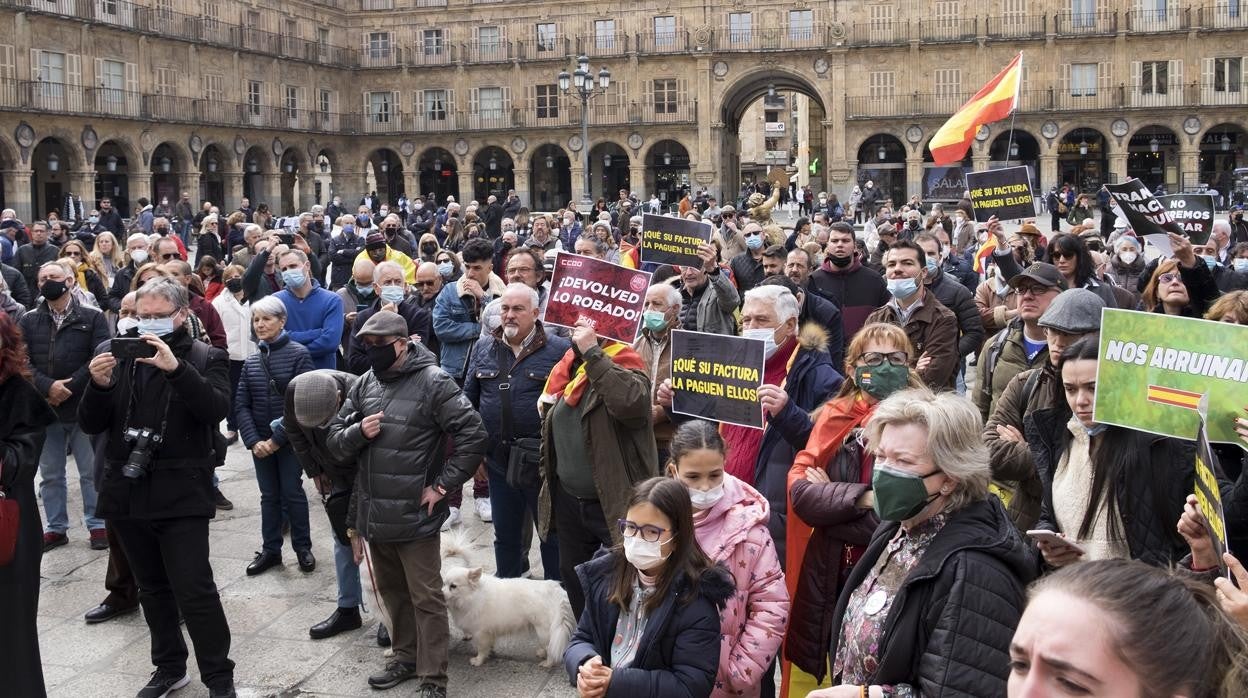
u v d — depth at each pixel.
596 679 3.95
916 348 7.59
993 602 3.31
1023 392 5.31
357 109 60.16
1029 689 2.12
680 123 55.56
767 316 5.92
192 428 6.14
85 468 9.08
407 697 6.29
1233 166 52.41
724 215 18.97
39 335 9.08
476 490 9.76
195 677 6.66
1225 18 49.78
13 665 5.41
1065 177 54.28
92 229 24.70
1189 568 3.73
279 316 8.49
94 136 44.78
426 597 6.21
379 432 6.23
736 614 4.44
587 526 6.25
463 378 9.52
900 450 3.56
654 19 55.62
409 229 27.05
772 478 5.63
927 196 52.44
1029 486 4.55
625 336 6.40
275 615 7.61
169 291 6.16
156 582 6.36
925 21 52.47
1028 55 51.75
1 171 42.53
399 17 59.12
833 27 53.25
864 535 4.52
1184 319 4.01
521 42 57.34
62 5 43.25
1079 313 4.81
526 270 8.41
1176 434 3.99
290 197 60.19
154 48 47.91
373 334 6.22
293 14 55.97
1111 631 2.06
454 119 58.75
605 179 60.22
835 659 3.84
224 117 51.28
